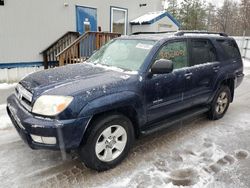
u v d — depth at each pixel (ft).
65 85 9.14
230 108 18.89
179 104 12.55
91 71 10.86
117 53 12.60
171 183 9.14
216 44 14.97
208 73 13.96
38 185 8.91
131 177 9.47
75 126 8.51
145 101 10.64
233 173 9.89
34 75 10.85
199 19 80.94
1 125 13.94
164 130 14.01
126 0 36.50
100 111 9.03
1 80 25.94
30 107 8.88
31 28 27.35
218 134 13.67
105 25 34.65
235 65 16.29
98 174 9.64
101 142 9.53
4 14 25.08
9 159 10.53
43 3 27.63
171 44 12.09
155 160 10.72
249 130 14.40
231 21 124.16
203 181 9.31
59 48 29.94
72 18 30.68
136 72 10.60
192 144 12.34
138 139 12.71
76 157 10.84
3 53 25.90
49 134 8.29
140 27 37.37
